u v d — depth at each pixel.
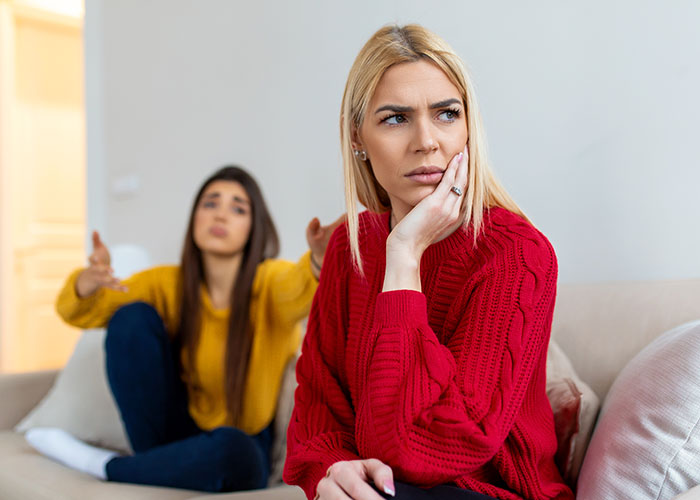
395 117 0.96
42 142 4.86
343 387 1.13
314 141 2.56
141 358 1.74
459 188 0.95
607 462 0.99
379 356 0.90
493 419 0.85
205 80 3.01
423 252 1.04
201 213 1.88
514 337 0.90
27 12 4.71
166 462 1.53
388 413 0.86
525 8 1.93
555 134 1.86
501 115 1.98
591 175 1.79
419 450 0.83
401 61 0.95
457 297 0.97
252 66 2.80
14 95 4.64
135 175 3.35
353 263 1.13
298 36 2.62
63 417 1.91
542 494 0.96
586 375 1.33
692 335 1.02
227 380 1.80
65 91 4.99
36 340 4.76
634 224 1.72
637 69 1.72
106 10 3.53
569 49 1.84
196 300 1.89
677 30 1.65
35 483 1.55
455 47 2.09
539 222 1.89
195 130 3.06
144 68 3.31
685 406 0.95
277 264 1.90
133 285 1.97
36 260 4.79
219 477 1.50
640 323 1.32
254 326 1.85
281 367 1.86
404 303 0.92
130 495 1.42
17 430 2.00
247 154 2.82
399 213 1.04
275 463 1.80
